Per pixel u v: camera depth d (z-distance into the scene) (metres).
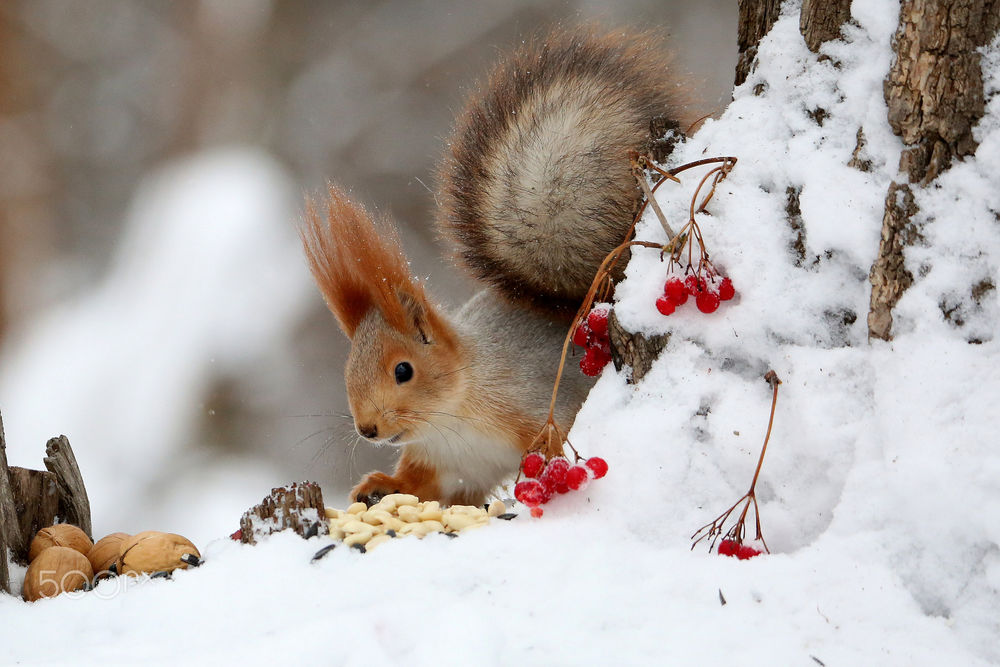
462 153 4.95
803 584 4.68
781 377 4.75
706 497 4.75
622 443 4.77
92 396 7.38
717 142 4.79
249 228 8.11
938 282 4.71
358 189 9.13
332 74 9.63
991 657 4.66
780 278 4.76
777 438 4.75
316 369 7.77
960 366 4.70
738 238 4.77
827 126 4.76
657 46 4.94
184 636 4.70
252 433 7.60
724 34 9.32
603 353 4.83
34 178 9.44
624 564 4.71
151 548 4.78
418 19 9.75
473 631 4.65
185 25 9.76
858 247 4.73
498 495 4.99
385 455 7.18
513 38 9.41
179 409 7.44
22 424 7.29
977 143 4.71
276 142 9.41
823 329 4.75
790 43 4.78
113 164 9.58
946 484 4.68
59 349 7.59
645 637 4.66
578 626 4.67
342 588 4.72
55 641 4.71
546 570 4.72
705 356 4.77
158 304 7.69
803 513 4.73
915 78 4.72
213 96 9.57
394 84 9.59
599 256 4.92
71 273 9.22
